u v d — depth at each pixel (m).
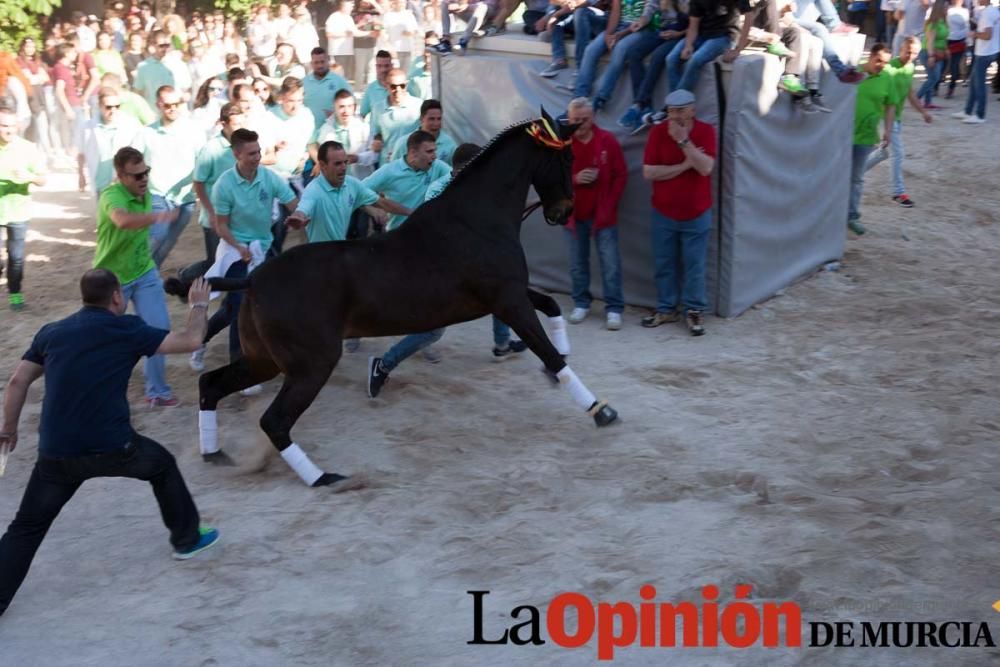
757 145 9.12
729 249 9.20
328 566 5.66
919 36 19.83
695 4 8.62
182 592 5.48
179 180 9.76
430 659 4.88
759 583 5.38
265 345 6.50
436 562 5.68
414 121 10.46
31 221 13.23
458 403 7.80
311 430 7.38
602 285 9.73
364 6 21.44
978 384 7.96
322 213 7.91
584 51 9.59
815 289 10.19
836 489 6.43
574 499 6.33
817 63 9.53
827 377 8.17
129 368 5.32
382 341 9.08
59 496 5.27
